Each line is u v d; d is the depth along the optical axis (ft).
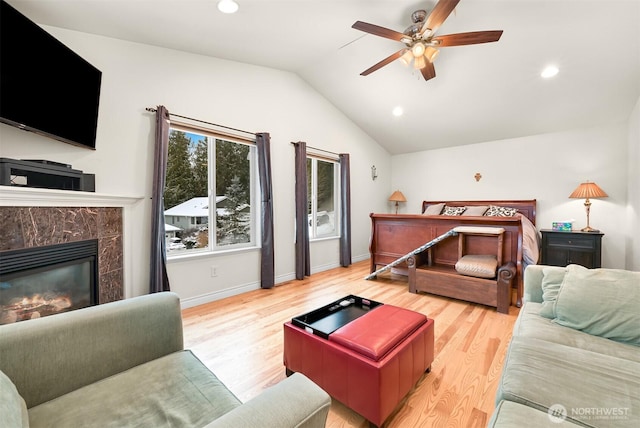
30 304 6.08
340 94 14.73
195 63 10.03
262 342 7.22
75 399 3.15
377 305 6.62
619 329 4.25
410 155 19.89
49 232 6.11
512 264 9.58
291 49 10.39
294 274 13.53
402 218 12.87
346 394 4.65
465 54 10.68
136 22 7.55
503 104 13.30
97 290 7.29
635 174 11.68
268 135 11.89
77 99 7.07
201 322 8.45
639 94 11.14
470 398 5.10
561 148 14.56
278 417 2.11
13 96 5.52
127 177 8.50
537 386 3.22
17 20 5.52
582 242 12.64
